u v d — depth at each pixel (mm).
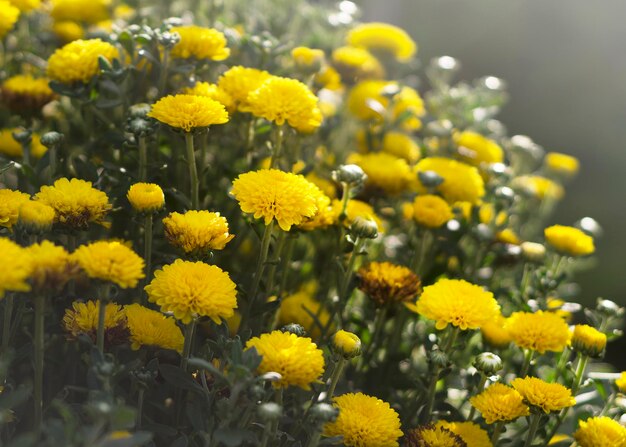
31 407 902
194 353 913
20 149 1028
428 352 953
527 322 953
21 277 798
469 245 1164
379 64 1259
